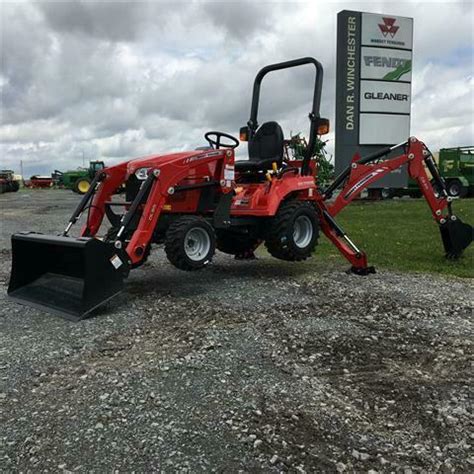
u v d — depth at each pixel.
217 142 5.96
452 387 3.22
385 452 2.53
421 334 4.17
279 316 4.62
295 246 6.04
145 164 5.27
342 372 3.44
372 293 5.43
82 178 34.88
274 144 6.27
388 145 19.78
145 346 3.89
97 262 4.59
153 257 7.82
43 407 2.94
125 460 2.45
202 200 5.68
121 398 3.04
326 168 19.53
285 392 3.13
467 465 2.44
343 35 19.02
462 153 23.67
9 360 3.62
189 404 2.98
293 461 2.45
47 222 13.77
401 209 17.22
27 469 2.38
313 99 6.27
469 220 13.43
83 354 3.73
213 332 4.18
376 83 19.44
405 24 19.48
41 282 5.20
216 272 6.68
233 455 2.49
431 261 7.41
